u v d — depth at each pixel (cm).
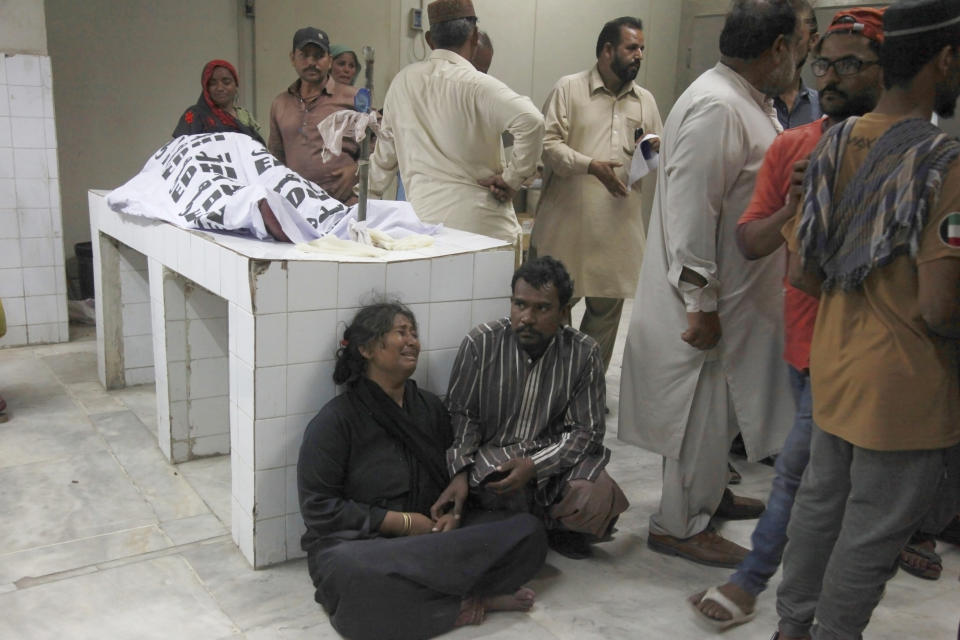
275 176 305
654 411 248
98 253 377
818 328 170
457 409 246
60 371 416
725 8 687
